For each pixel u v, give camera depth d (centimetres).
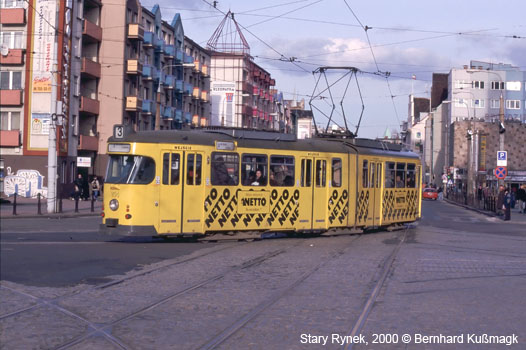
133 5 5497
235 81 8206
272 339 741
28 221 2738
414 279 1220
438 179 10500
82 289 1069
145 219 1716
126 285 1110
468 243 2009
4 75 4591
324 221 2081
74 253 1553
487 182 7656
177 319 844
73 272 1259
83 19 4838
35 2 4528
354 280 1188
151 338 742
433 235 2288
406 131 13112
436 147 10650
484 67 9838
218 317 856
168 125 6450
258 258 1503
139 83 5662
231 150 1861
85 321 829
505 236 2331
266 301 971
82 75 5006
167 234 1744
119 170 1745
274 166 1956
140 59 5659
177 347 703
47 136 4541
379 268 1359
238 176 1877
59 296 1006
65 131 4603
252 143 1911
